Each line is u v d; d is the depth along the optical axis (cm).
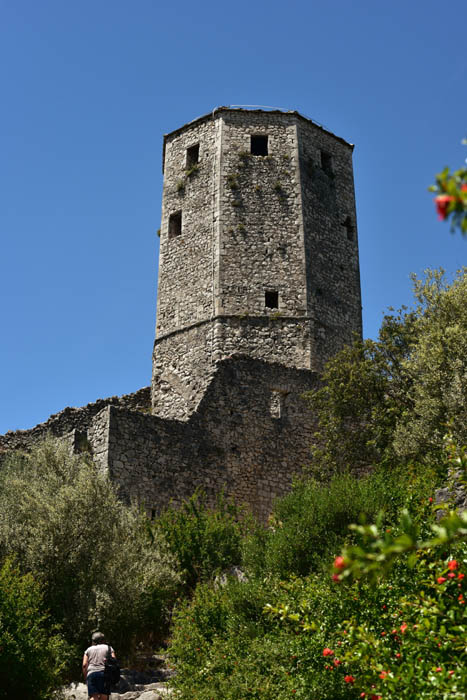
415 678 754
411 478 1777
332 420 2508
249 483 2431
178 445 2302
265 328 2980
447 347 2197
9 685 1277
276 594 1436
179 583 1781
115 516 1778
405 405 2448
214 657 1323
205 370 2947
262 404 2564
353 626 898
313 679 1037
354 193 3412
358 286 3241
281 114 3338
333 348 3033
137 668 1555
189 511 2084
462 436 1959
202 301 3064
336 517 1692
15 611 1344
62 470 1978
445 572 816
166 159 3431
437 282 2452
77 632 1518
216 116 3328
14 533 1672
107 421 2173
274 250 3102
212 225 3153
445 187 434
